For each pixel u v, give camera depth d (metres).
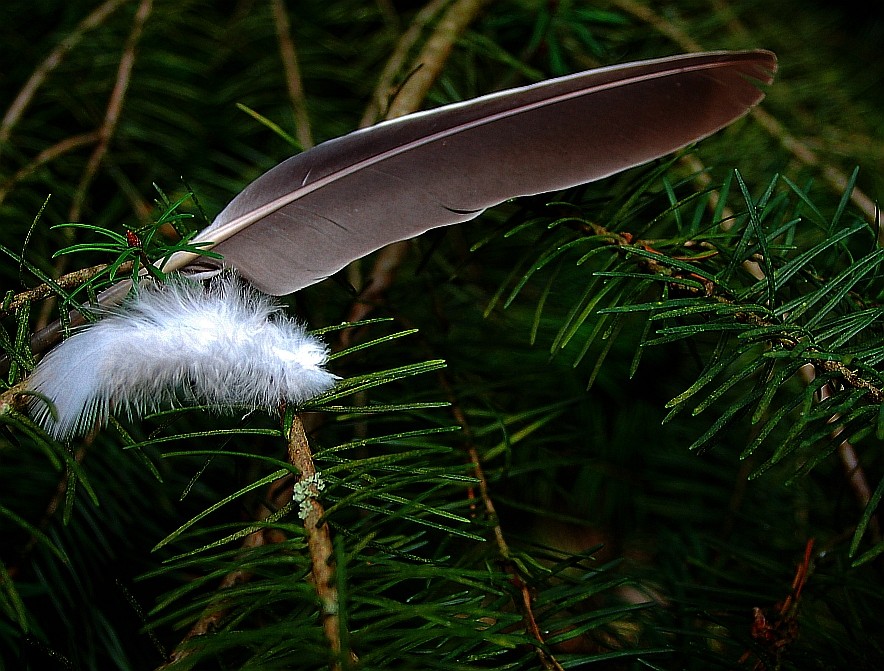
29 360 0.28
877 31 0.53
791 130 0.44
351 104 0.45
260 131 0.45
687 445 0.43
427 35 0.45
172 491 0.38
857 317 0.28
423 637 0.25
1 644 0.34
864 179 0.43
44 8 0.45
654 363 0.43
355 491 0.28
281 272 0.29
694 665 0.33
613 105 0.30
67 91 0.43
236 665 0.28
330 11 0.48
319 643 0.24
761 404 0.27
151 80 0.44
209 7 0.47
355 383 0.28
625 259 0.31
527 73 0.42
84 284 0.28
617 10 0.47
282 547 0.26
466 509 0.32
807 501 0.40
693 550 0.40
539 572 0.30
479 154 0.30
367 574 0.27
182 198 0.29
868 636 0.31
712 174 0.41
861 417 0.26
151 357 0.28
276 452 0.38
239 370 0.28
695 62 0.31
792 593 0.31
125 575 0.37
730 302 0.29
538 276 0.42
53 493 0.36
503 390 0.39
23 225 0.39
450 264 0.42
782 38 0.49
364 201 0.30
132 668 0.35
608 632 0.34
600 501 0.43
